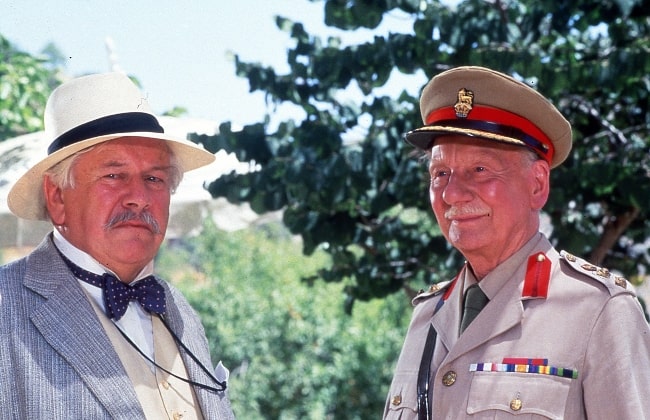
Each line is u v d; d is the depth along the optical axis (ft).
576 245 17.33
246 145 17.01
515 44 16.10
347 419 36.22
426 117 11.75
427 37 16.06
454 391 10.72
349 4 16.56
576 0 15.81
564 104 18.58
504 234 10.94
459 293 11.49
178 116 21.99
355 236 18.19
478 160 10.95
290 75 17.30
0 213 20.65
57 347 10.60
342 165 16.49
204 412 11.59
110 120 11.39
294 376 36.29
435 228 19.97
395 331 37.42
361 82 17.04
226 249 42.78
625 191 16.43
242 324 37.70
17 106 25.59
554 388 10.25
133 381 11.09
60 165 11.43
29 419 10.25
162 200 11.67
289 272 42.11
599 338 10.31
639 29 16.89
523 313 10.73
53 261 11.28
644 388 10.02
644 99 18.25
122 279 11.62
